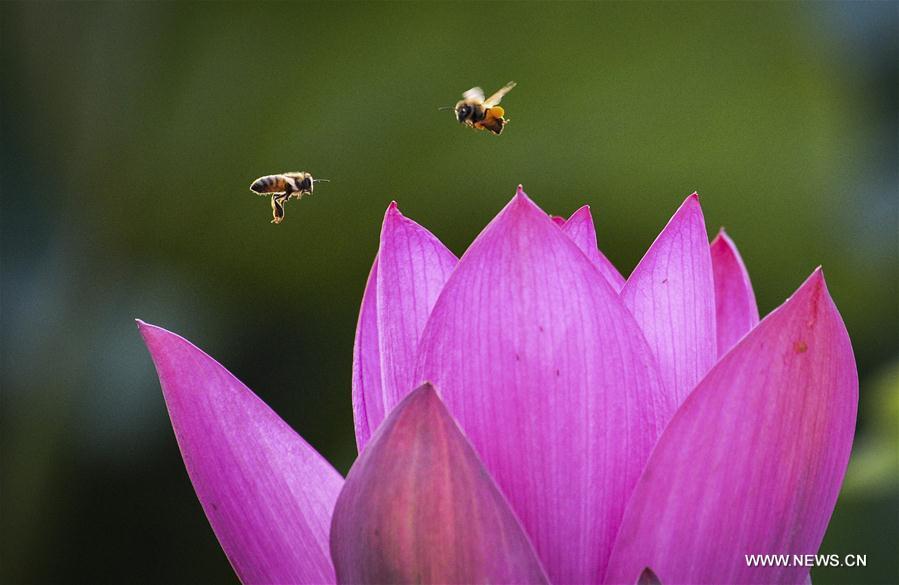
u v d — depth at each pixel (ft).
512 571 3.27
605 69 7.28
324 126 7.47
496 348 3.32
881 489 5.44
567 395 3.32
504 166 7.43
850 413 3.33
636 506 3.31
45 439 7.54
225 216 7.67
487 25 7.29
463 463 3.26
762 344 3.29
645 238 7.72
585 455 3.32
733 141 7.46
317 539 3.40
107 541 7.51
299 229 7.61
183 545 7.52
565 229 3.51
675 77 7.32
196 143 7.66
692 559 3.31
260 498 3.40
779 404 3.30
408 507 3.27
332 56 7.38
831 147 7.62
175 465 7.58
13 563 7.41
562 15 7.21
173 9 7.64
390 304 3.43
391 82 7.39
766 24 7.30
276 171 7.59
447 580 3.28
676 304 3.41
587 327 3.31
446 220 7.60
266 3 7.46
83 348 7.67
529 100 7.33
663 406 3.33
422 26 7.26
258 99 7.54
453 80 7.36
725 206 7.65
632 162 7.45
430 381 3.32
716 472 3.30
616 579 3.31
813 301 3.29
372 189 7.52
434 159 7.43
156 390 7.60
